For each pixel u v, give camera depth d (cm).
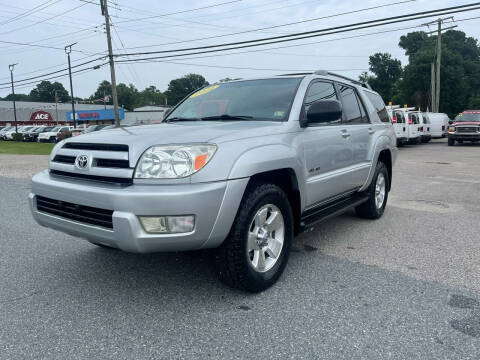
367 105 559
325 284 358
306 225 394
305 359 249
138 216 281
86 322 295
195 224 286
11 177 1067
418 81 6278
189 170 289
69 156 337
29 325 291
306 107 408
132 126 396
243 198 321
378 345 263
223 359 249
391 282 362
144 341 269
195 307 316
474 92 7150
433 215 616
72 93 4000
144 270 394
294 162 358
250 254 338
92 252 449
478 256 430
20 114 7281
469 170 1161
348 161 475
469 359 248
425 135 2447
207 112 435
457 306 316
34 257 434
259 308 314
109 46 2711
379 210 593
